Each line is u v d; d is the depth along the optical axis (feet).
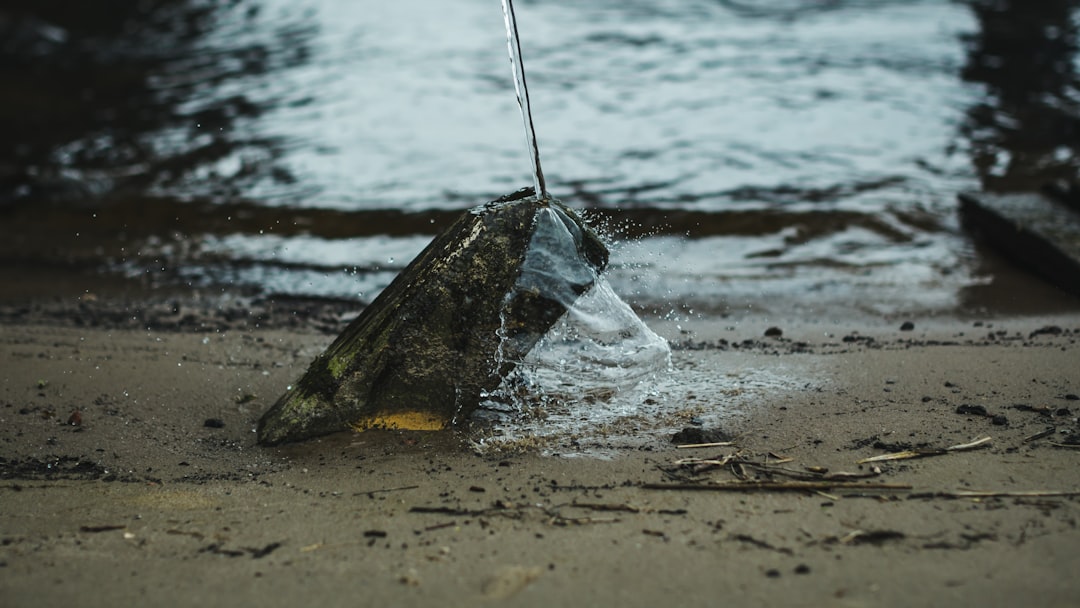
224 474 6.72
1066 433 6.66
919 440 6.68
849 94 16.37
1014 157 13.10
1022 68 17.79
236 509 6.36
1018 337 8.23
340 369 7.02
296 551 5.99
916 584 5.67
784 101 16.07
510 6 7.08
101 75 19.80
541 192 7.08
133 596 5.74
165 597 5.73
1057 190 10.55
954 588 5.64
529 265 6.90
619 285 9.68
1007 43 19.67
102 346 8.41
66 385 7.69
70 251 10.78
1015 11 22.65
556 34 21.48
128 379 7.81
